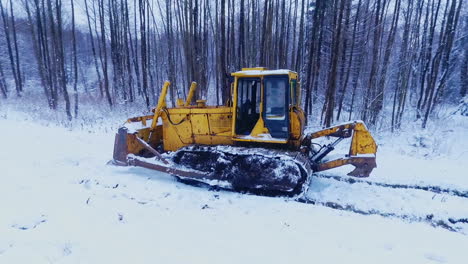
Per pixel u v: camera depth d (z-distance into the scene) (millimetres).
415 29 14039
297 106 5215
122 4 16344
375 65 11898
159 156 5180
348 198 4488
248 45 15156
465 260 2898
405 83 12594
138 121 5785
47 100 15562
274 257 2836
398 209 4113
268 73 4641
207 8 15453
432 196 4605
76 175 5000
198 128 5383
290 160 4355
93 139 7938
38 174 4828
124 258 2703
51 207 3664
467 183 5355
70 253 2744
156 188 4648
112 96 17094
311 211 3967
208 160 4941
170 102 15500
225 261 2732
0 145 6199
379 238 3295
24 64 26000
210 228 3396
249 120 5113
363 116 11516
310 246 3072
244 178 4582
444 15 13117
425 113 12656
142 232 3215
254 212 3898
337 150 7840
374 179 5402
